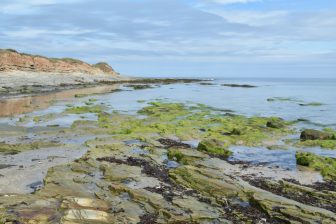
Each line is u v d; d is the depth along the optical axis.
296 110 68.56
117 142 37.06
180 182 24.44
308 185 26.02
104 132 42.31
